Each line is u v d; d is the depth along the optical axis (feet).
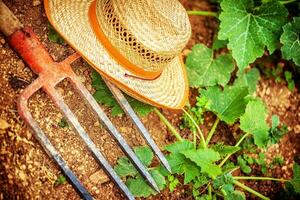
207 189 3.83
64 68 3.33
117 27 3.15
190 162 3.63
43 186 3.26
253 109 3.97
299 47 4.05
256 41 3.96
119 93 3.49
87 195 3.24
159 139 3.85
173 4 3.26
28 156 3.25
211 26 4.38
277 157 4.25
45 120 3.42
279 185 4.22
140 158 3.57
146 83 3.41
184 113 3.97
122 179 3.56
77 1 3.32
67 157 3.44
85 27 3.24
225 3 3.90
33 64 3.26
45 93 3.43
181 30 3.22
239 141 4.03
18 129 3.25
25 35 3.27
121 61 3.25
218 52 4.32
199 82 4.03
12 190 3.11
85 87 3.48
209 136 3.94
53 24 3.18
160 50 3.20
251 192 3.96
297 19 3.99
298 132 4.42
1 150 3.13
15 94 3.33
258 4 4.29
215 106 3.94
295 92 4.52
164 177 3.69
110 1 3.18
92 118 3.61
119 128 3.70
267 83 4.42
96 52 3.22
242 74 4.26
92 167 3.50
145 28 3.13
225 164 4.00
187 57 4.06
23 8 3.55
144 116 3.84
